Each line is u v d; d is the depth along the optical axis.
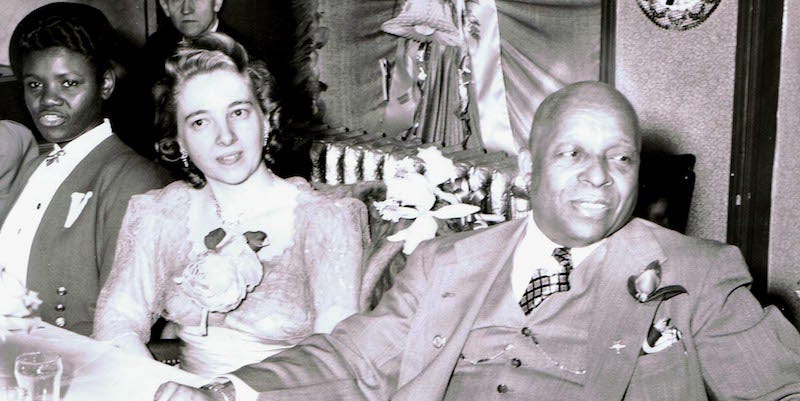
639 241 1.66
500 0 4.52
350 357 1.73
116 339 2.21
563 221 1.60
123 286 2.27
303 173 3.89
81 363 1.90
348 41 4.86
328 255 2.21
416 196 2.29
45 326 2.16
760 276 4.08
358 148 3.86
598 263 1.66
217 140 2.18
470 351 1.68
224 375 1.64
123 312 2.25
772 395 1.47
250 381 1.62
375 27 4.80
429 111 4.74
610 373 1.54
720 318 1.57
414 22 4.70
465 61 4.62
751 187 4.08
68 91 2.70
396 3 4.72
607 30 4.34
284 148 2.33
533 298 1.66
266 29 4.76
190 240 2.25
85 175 2.68
